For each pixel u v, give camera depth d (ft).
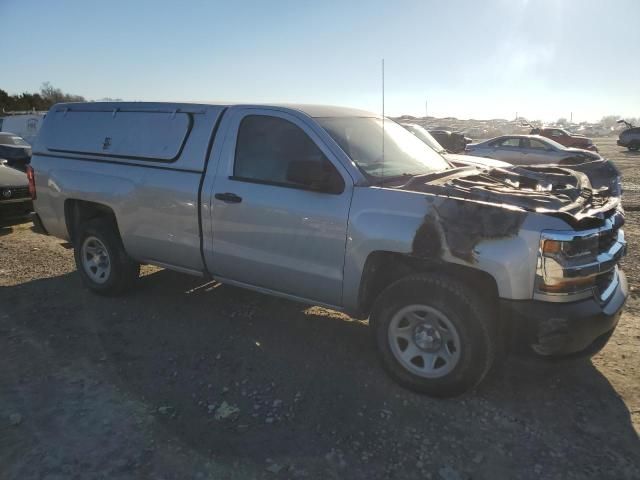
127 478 9.12
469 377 11.15
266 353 13.82
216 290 18.49
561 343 10.55
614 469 9.48
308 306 17.10
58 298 17.71
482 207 10.89
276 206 13.14
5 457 9.64
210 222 14.35
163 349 13.99
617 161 79.71
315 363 13.29
